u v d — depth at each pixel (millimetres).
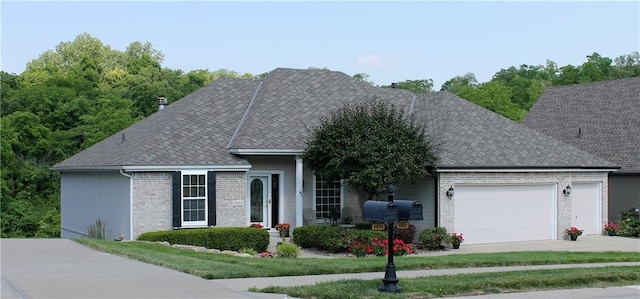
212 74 90438
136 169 23688
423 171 23719
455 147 26031
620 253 21250
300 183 25688
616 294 13680
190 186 24516
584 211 28891
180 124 26609
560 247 24453
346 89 30484
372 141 23172
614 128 33188
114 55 101250
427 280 14039
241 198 25406
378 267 15977
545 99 38438
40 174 50688
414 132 24172
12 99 56375
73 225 30656
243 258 17750
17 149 51812
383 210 12930
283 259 17844
